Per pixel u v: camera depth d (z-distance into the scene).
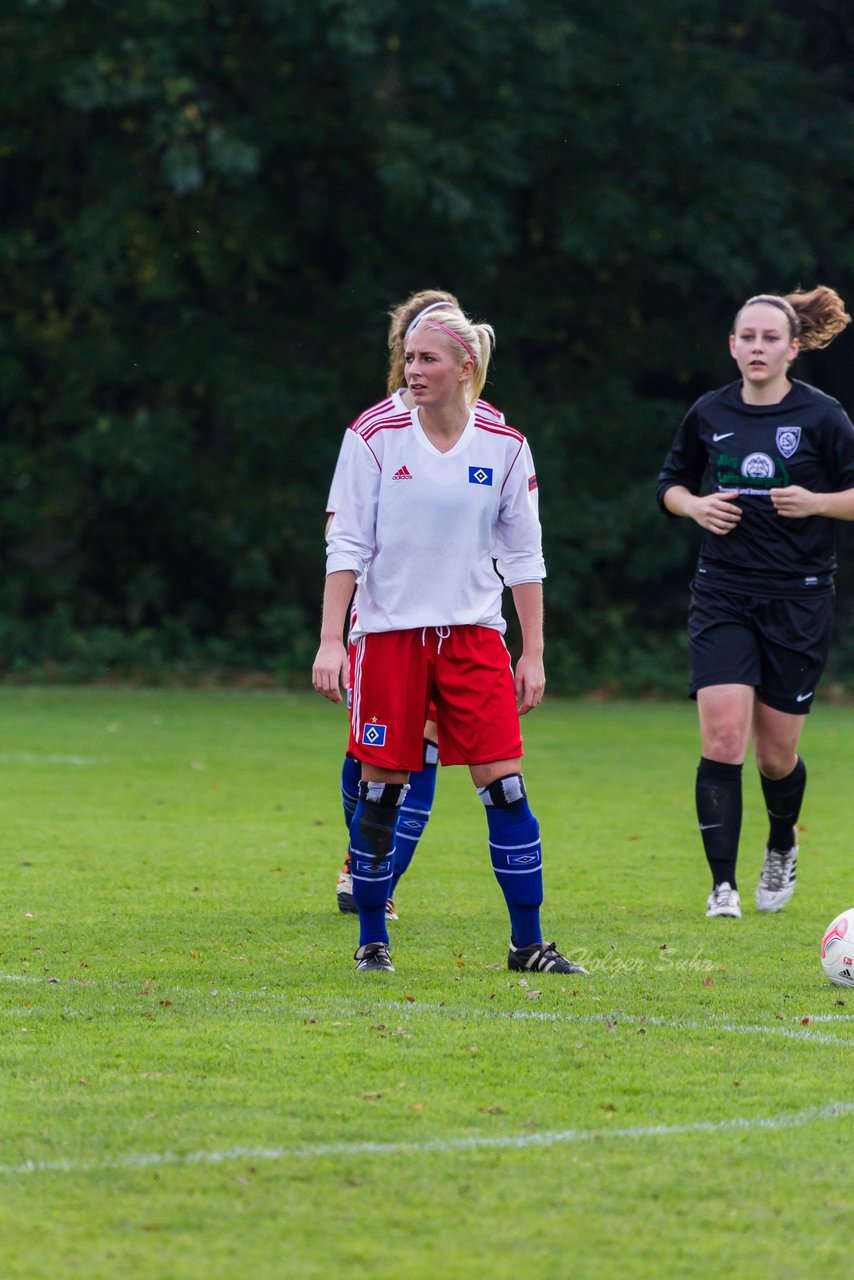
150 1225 11.20
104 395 84.56
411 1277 10.40
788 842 25.56
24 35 75.38
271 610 83.69
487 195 76.69
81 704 66.38
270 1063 15.27
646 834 34.41
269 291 84.75
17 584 82.69
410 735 19.72
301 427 82.44
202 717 62.34
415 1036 16.36
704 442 25.73
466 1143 12.96
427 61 76.50
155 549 85.19
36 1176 12.11
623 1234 11.14
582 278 86.00
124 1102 13.94
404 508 19.39
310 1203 11.63
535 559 20.39
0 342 81.12
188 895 25.72
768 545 25.11
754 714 25.61
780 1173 12.38
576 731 60.09
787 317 25.06
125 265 79.06
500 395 84.38
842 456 24.95
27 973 19.48
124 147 78.00
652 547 83.44
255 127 77.06
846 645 86.00
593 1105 14.07
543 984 19.14
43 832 32.75
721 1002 18.28
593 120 80.69
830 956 19.31
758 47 90.38
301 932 22.59
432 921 23.77
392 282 84.31
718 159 82.75
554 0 80.75
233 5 76.56
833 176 86.38
